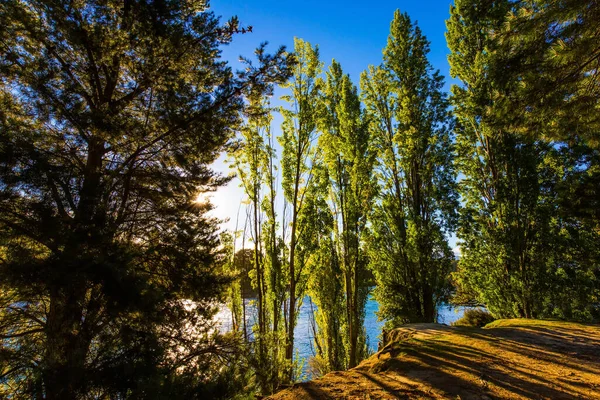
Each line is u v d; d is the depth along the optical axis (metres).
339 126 16.38
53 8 5.44
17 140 5.11
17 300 5.35
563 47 4.32
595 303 12.48
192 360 6.71
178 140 6.89
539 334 6.55
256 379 7.69
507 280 13.27
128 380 4.85
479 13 6.19
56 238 4.86
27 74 5.18
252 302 16.19
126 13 6.48
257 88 7.20
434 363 4.61
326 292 17.70
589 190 9.07
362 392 3.51
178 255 6.73
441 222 14.60
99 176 6.18
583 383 3.65
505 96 5.33
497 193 13.61
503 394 3.34
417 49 16.20
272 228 15.65
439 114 15.23
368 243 15.63
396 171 16.70
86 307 5.16
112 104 6.69
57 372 4.37
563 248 12.41
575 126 5.22
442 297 14.58
